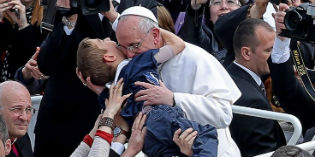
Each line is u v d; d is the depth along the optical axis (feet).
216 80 41.60
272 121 49.19
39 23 64.08
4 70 65.10
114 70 41.37
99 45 41.60
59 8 49.65
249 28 50.80
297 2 61.72
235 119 48.47
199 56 41.91
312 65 57.57
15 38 64.28
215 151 39.04
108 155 40.24
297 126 43.88
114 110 40.50
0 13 62.80
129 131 41.45
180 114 39.96
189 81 41.83
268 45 50.57
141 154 45.80
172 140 39.24
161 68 42.19
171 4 64.54
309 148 43.60
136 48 40.98
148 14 41.06
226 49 61.16
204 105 40.73
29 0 64.28
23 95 48.88
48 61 52.70
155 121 39.58
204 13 66.39
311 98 52.80
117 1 55.47
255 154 48.55
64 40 52.29
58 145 54.08
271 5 59.77
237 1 66.18
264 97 50.03
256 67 51.03
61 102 53.36
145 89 40.27
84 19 52.47
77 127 53.57
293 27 48.70
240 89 49.65
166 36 41.81
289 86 51.85
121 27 40.96
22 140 52.80
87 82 41.83
